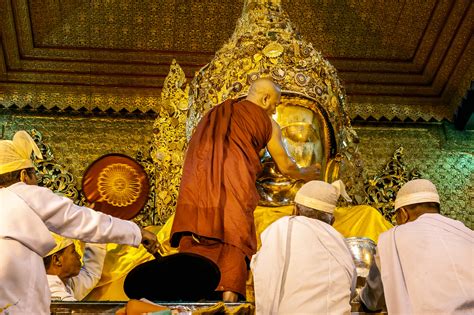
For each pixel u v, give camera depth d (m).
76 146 8.48
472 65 8.57
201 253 4.96
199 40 8.98
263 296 4.11
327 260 4.16
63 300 4.75
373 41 9.06
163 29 8.90
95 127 8.59
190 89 7.49
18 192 4.01
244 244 5.01
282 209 6.53
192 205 5.13
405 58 9.06
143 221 7.93
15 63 8.64
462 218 8.58
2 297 3.70
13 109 8.56
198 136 5.46
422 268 4.00
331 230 4.32
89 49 8.78
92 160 8.45
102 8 8.73
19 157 4.29
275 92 5.84
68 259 5.34
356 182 7.28
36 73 8.68
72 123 8.58
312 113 6.97
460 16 8.40
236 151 5.34
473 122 8.77
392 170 8.62
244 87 6.91
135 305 3.97
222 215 5.07
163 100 7.56
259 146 5.53
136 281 4.38
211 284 4.43
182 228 5.04
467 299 3.87
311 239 4.22
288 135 6.79
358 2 8.94
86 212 4.14
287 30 7.32
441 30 8.66
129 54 8.85
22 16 8.31
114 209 7.87
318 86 6.98
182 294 4.47
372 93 9.04
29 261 3.84
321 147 6.96
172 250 6.11
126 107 8.70
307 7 8.98
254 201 5.22
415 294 3.96
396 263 4.09
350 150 7.27
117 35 8.82
